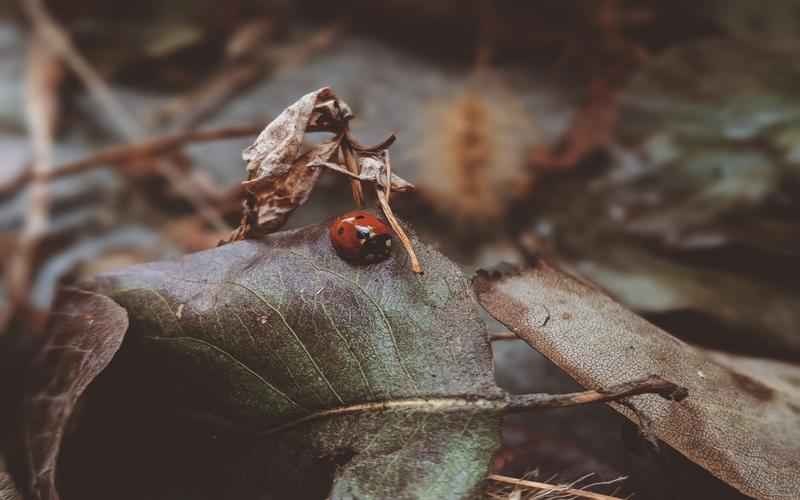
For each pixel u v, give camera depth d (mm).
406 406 143
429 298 148
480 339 145
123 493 150
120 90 363
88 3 387
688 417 145
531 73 335
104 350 147
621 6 333
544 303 152
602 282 217
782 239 220
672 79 281
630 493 155
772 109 258
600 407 175
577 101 305
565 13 340
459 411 142
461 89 317
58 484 150
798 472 143
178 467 150
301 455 146
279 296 150
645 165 260
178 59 371
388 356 146
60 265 266
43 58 358
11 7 401
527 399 141
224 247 156
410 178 259
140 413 152
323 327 148
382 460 140
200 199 286
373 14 374
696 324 205
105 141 332
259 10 383
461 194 252
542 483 152
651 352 149
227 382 150
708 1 316
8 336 228
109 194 300
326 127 160
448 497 136
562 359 146
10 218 291
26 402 155
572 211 251
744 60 278
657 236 231
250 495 148
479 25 354
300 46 367
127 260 265
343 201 266
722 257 223
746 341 202
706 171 250
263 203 159
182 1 385
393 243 152
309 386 147
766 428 147
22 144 325
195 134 272
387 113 307
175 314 152
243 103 333
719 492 152
